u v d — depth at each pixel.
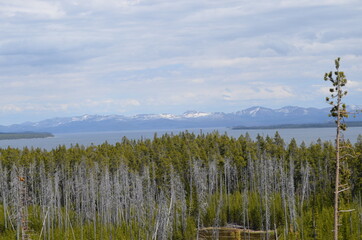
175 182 103.06
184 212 101.31
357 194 102.56
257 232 109.69
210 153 142.12
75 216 120.25
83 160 138.75
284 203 101.69
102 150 156.50
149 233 95.69
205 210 108.44
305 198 122.69
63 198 139.62
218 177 148.50
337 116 26.22
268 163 128.50
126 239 96.69
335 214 27.80
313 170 129.00
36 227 109.12
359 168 97.81
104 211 115.50
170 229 94.94
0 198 129.00
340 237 80.06
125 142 176.50
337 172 27.34
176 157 127.44
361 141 111.81
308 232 88.50
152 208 99.75
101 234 98.94
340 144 27.08
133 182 115.44
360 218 88.88
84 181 130.50
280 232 102.19
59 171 138.25
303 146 146.62
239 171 147.00
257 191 133.62
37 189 131.38
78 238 100.62
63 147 153.25
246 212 115.50
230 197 127.50
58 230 105.00
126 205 111.75
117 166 130.12
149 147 143.75
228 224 117.12
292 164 125.62
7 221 108.94
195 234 101.31
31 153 154.25
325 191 117.62
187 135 178.00
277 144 154.12
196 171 116.69
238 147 147.38
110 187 116.19
